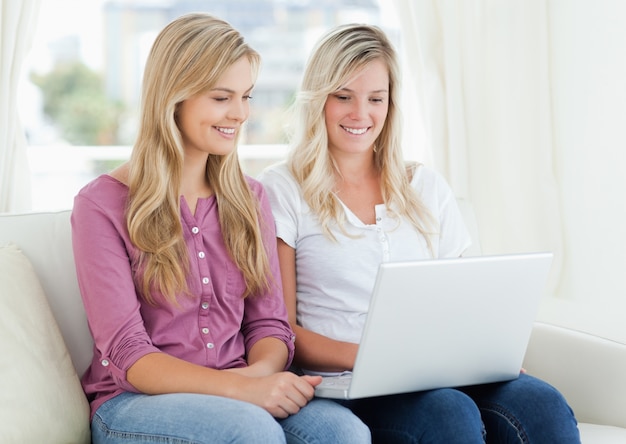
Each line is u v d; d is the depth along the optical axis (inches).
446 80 139.3
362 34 107.6
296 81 165.3
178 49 91.9
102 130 180.5
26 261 94.0
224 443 75.0
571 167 144.6
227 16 165.0
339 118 106.8
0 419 82.0
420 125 144.4
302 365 102.1
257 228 97.7
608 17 137.0
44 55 173.2
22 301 89.5
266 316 98.2
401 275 79.9
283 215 105.0
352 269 104.0
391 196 108.7
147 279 89.9
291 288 104.3
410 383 85.7
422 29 138.6
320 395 86.4
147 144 92.8
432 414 84.6
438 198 112.7
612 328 136.8
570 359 104.4
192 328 92.7
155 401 82.4
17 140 124.0
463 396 85.9
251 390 84.0
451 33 138.6
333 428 80.6
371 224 107.3
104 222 90.4
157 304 91.4
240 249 96.0
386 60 108.3
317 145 106.7
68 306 97.5
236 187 97.7
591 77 140.1
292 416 84.3
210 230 95.9
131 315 87.9
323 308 104.0
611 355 101.2
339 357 98.0
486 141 146.9
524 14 142.9
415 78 141.3
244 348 97.5
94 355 94.3
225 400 79.8
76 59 174.4
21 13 121.5
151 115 92.9
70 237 99.9
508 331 88.0
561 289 147.0
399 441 86.4
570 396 104.0
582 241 144.1
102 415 87.2
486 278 84.0
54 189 145.4
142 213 90.5
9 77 120.4
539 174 144.4
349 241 105.0
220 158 97.0
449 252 111.7
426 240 109.0
